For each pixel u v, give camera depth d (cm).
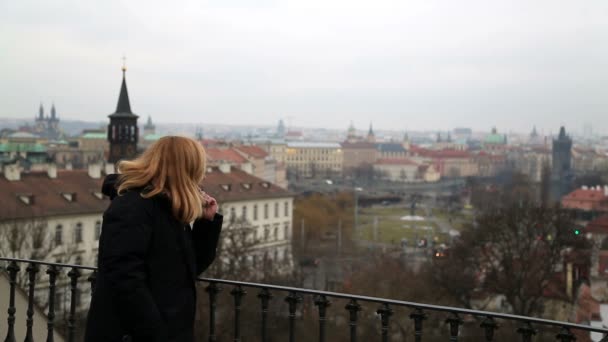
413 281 7444
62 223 7538
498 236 7200
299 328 5100
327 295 966
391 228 17075
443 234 15700
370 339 5450
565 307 7281
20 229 6469
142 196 743
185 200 754
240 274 6525
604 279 7038
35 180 7881
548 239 7131
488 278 7212
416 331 913
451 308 889
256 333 4941
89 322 742
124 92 12006
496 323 865
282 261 7775
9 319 1230
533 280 6962
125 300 706
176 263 754
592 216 15812
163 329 721
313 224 14300
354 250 12219
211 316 1043
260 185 11062
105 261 715
